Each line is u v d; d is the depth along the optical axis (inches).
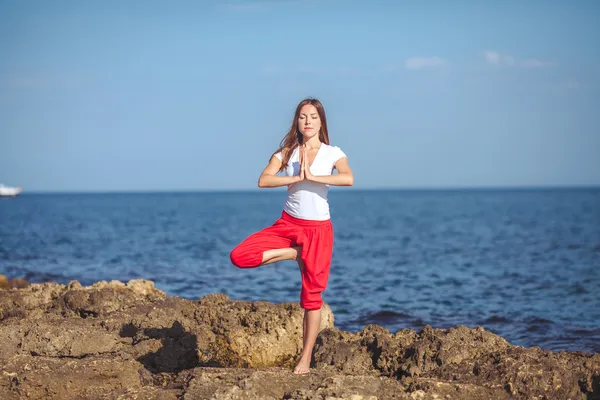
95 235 1812.3
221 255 1213.1
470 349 264.8
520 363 238.4
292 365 315.3
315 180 233.9
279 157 246.7
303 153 236.5
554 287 797.2
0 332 318.7
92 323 345.1
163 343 307.3
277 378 235.5
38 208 4776.1
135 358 298.2
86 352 312.2
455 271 994.1
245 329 323.3
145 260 1112.8
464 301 684.7
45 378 247.9
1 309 402.6
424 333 291.6
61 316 373.7
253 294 711.7
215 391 226.1
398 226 2409.0
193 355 308.5
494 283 843.4
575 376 233.8
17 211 4055.1
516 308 634.8
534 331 510.0
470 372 244.8
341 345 290.2
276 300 672.4
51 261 1075.3
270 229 244.8
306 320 245.8
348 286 805.9
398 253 1323.8
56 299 410.6
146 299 413.4
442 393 223.6
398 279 886.4
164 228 2233.0
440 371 249.6
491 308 634.8
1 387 245.9
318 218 240.7
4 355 311.1
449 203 5890.8
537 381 228.5
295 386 232.2
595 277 892.6
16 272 892.0
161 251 1305.4
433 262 1140.5
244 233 1971.0
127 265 1024.9
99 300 390.6
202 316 345.1
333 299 687.7
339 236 1873.8
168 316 345.7
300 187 241.1
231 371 247.6
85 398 247.9
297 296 700.0
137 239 1663.4
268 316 328.5
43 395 246.1
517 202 5900.6
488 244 1535.4
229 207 5118.1
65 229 2103.8
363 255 1284.4
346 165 244.8
